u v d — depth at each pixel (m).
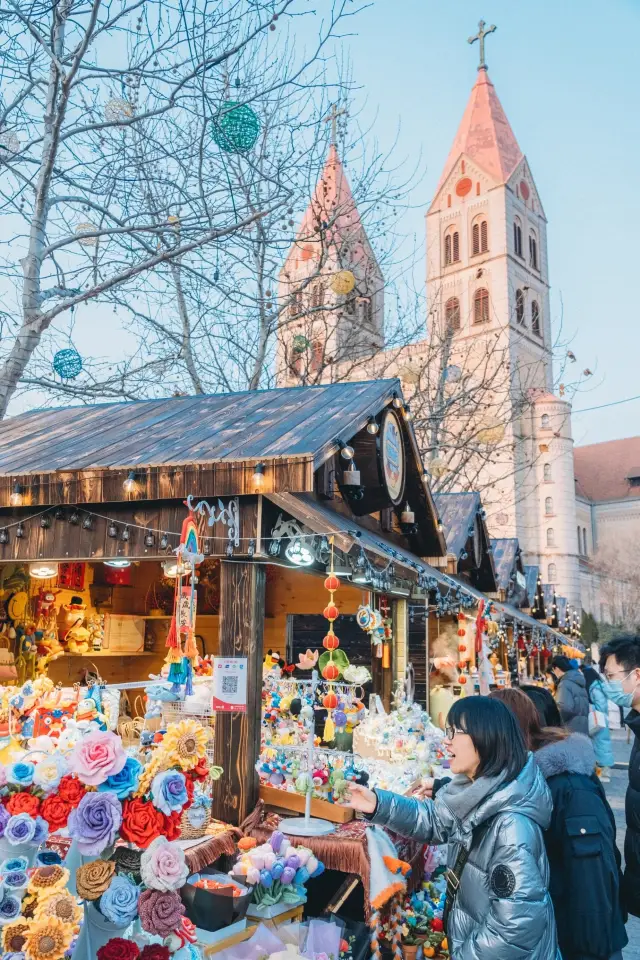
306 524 4.42
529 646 16.77
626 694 3.28
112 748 2.26
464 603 8.70
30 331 7.02
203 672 5.44
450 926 2.33
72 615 7.48
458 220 56.66
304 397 6.57
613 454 80.62
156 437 5.62
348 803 4.18
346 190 12.41
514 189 56.72
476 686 8.67
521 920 2.09
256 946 3.23
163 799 2.29
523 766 2.30
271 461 4.52
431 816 2.68
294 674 7.38
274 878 3.53
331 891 4.59
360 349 15.54
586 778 2.86
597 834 2.68
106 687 4.00
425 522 8.56
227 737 4.32
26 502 5.12
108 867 2.28
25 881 2.16
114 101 7.00
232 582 4.56
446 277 56.31
